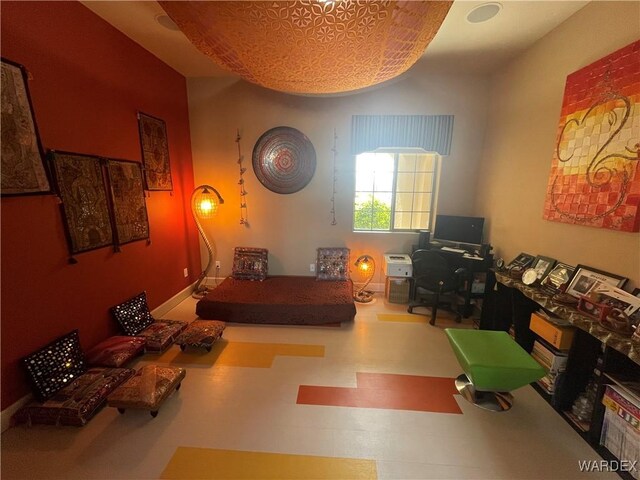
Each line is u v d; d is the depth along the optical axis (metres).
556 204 2.32
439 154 3.66
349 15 1.44
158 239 3.17
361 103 3.62
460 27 2.41
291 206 3.96
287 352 2.60
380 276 4.11
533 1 2.04
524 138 2.79
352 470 1.52
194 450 1.62
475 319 3.26
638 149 1.66
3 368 1.70
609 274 1.84
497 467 1.55
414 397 2.05
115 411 1.89
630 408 1.47
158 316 3.19
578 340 1.80
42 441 1.66
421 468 1.54
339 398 2.04
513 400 2.04
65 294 2.07
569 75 2.17
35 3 1.82
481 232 3.36
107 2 2.13
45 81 1.90
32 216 1.83
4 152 1.66
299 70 1.95
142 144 2.86
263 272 3.92
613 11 1.84
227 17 1.48
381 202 4.06
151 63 2.98
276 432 1.75
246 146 3.80
